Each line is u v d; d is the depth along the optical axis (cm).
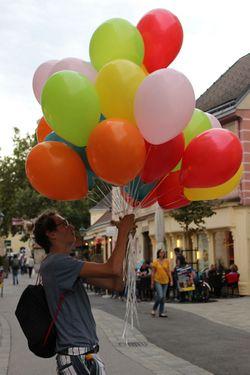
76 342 370
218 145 466
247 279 2309
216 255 2525
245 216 2356
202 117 522
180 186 526
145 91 439
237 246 2367
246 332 1230
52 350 384
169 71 445
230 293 2344
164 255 1562
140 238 3297
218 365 877
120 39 476
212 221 2494
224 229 2445
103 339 1147
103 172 451
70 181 464
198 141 475
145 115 441
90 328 381
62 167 460
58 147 467
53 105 443
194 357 945
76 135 453
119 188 516
